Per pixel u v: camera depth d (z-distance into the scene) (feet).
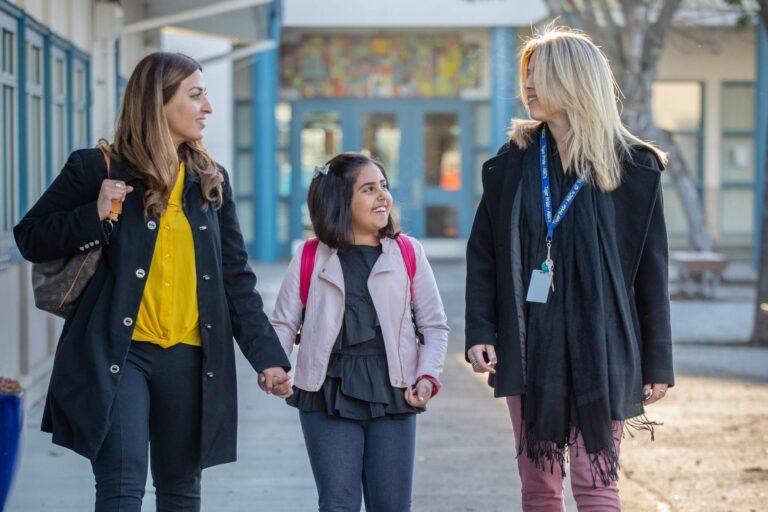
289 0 102.06
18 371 34.50
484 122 107.04
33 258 16.25
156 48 70.23
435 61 106.73
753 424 34.24
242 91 103.91
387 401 17.13
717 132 104.88
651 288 16.72
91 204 15.94
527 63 17.12
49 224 16.02
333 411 17.15
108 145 16.84
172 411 16.65
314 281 17.51
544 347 16.38
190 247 16.61
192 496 17.30
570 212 16.47
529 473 17.19
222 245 17.31
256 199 102.68
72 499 25.26
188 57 16.94
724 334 58.29
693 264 75.20
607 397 16.11
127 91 16.61
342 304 17.31
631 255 16.56
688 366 47.14
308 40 106.11
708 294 76.84
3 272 31.94
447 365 46.93
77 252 16.10
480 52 106.32
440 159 107.45
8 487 17.88
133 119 16.52
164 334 16.39
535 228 16.55
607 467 16.37
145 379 16.47
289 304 17.78
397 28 105.81
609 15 68.54
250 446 31.19
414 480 27.12
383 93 106.63
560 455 16.55
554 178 16.74
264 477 27.53
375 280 17.39
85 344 16.02
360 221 17.58
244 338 17.20
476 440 31.89
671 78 104.47
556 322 16.34
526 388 16.52
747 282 86.89
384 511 17.52
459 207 107.24
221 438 16.83
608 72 16.72
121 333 16.05
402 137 106.93
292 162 106.52
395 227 17.89
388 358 17.21
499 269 16.88
